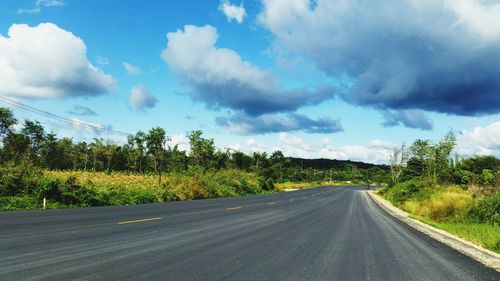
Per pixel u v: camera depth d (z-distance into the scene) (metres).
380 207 34.03
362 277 7.02
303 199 41.69
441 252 10.49
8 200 21.97
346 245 10.95
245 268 7.33
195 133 68.50
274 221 17.56
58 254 7.94
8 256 7.56
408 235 14.17
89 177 39.25
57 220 14.43
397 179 62.16
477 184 34.25
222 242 10.62
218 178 52.12
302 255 9.01
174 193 35.69
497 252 11.19
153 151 66.44
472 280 7.20
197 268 7.15
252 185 59.38
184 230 12.99
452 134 44.47
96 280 6.00
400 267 8.09
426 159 46.53
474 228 17.05
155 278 6.28
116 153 86.38
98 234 11.17
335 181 149.62
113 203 27.03
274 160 109.06
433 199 26.23
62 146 77.00
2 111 57.81
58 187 24.12
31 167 26.06
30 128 69.69
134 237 10.88
